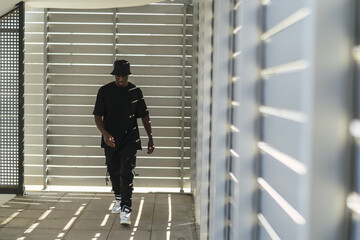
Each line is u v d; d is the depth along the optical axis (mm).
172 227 5172
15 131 6527
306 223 1152
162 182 7023
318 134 1130
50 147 7027
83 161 7035
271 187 1878
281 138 1706
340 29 1111
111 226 5160
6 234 4777
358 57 1084
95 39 6930
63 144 7023
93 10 6902
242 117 2156
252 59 2137
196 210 5152
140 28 6918
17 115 6520
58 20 6914
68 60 6949
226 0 3336
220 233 3451
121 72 5301
